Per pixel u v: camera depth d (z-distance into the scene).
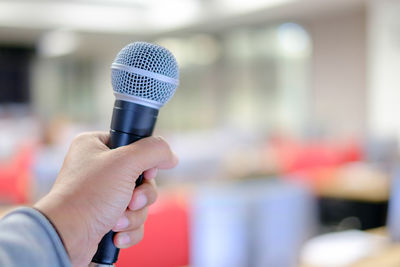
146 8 9.77
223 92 10.62
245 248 1.55
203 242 1.55
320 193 4.17
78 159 0.49
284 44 8.98
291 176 4.26
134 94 0.53
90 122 14.70
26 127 9.48
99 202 0.46
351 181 4.40
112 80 0.56
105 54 14.55
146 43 0.57
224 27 9.32
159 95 0.54
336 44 7.94
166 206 1.89
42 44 13.29
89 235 0.45
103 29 9.75
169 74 0.56
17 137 7.59
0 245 0.37
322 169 5.16
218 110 10.77
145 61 0.54
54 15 9.11
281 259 1.64
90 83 15.66
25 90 14.27
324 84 8.17
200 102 11.21
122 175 0.48
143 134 0.54
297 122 8.75
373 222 4.47
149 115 0.54
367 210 4.49
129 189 0.48
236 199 1.54
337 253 1.89
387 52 6.49
